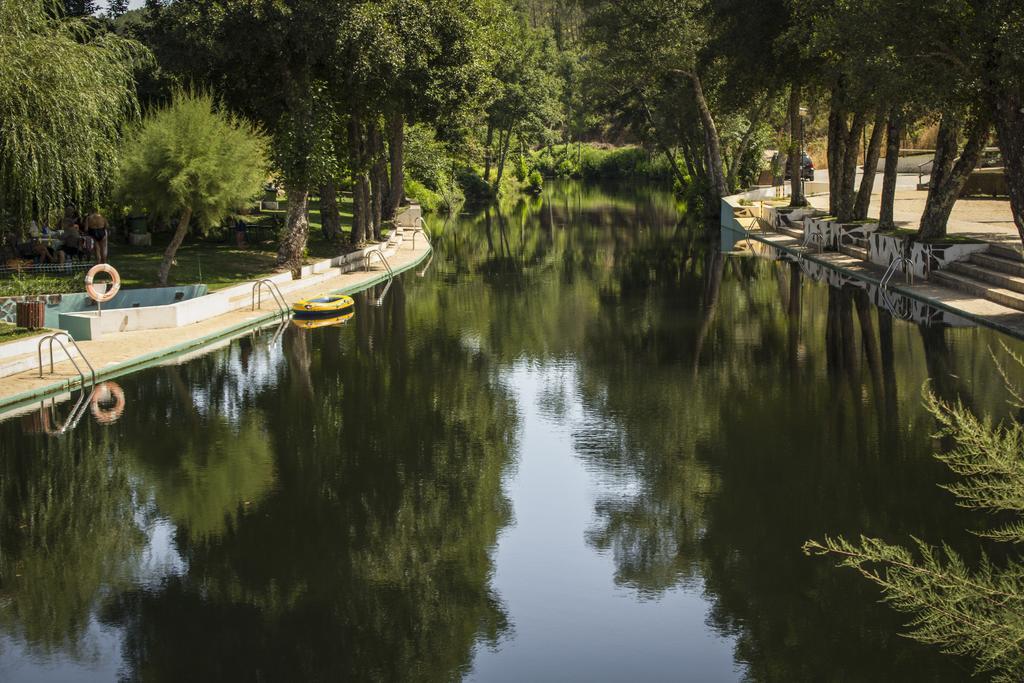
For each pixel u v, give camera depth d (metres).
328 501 13.84
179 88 29.06
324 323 27.70
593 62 63.69
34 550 12.22
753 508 13.10
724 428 16.61
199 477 14.80
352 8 30.91
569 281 35.59
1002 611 6.33
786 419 16.95
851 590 10.84
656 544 12.12
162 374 21.19
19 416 17.95
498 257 44.09
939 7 21.66
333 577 11.48
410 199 67.06
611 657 9.59
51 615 10.59
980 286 26.52
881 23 23.23
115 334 24.39
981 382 18.50
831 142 44.75
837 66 32.78
